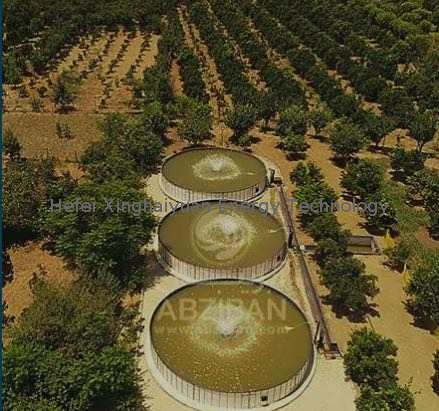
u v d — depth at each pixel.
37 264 58.31
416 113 93.06
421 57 123.31
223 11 149.38
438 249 63.41
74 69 112.75
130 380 40.41
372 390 42.34
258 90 103.56
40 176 66.19
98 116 91.56
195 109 88.00
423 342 50.25
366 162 71.50
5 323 49.84
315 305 53.09
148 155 76.88
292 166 80.81
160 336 48.41
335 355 48.00
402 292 56.31
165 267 58.06
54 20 138.50
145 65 118.12
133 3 152.00
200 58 120.75
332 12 149.25
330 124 92.56
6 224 59.56
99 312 44.72
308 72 111.50
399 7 155.62
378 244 63.56
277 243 61.81
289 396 43.69
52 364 38.62
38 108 92.31
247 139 84.75
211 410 42.28
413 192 73.19
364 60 122.38
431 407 43.78
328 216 61.19
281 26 145.50
